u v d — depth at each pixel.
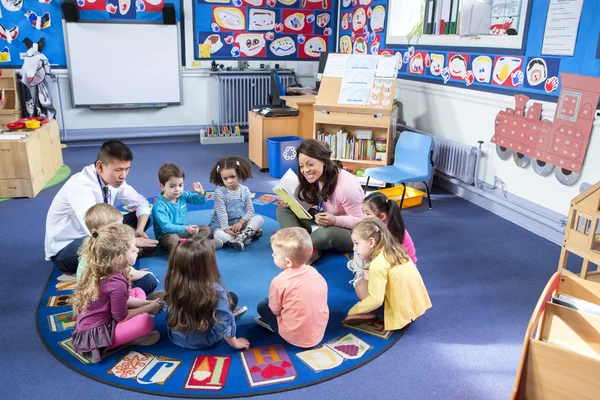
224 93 6.28
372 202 2.53
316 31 6.54
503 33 3.75
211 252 1.96
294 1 6.32
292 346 2.19
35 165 4.11
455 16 4.25
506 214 3.88
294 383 1.96
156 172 4.90
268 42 6.39
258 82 6.36
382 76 4.42
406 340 2.27
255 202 4.07
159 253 3.06
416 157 4.08
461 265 3.06
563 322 1.76
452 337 2.30
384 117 4.32
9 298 2.55
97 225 2.24
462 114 4.29
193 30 6.06
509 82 3.73
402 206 4.02
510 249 3.31
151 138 6.26
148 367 2.03
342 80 4.50
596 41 3.01
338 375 2.01
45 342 2.19
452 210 4.05
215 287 1.99
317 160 2.88
